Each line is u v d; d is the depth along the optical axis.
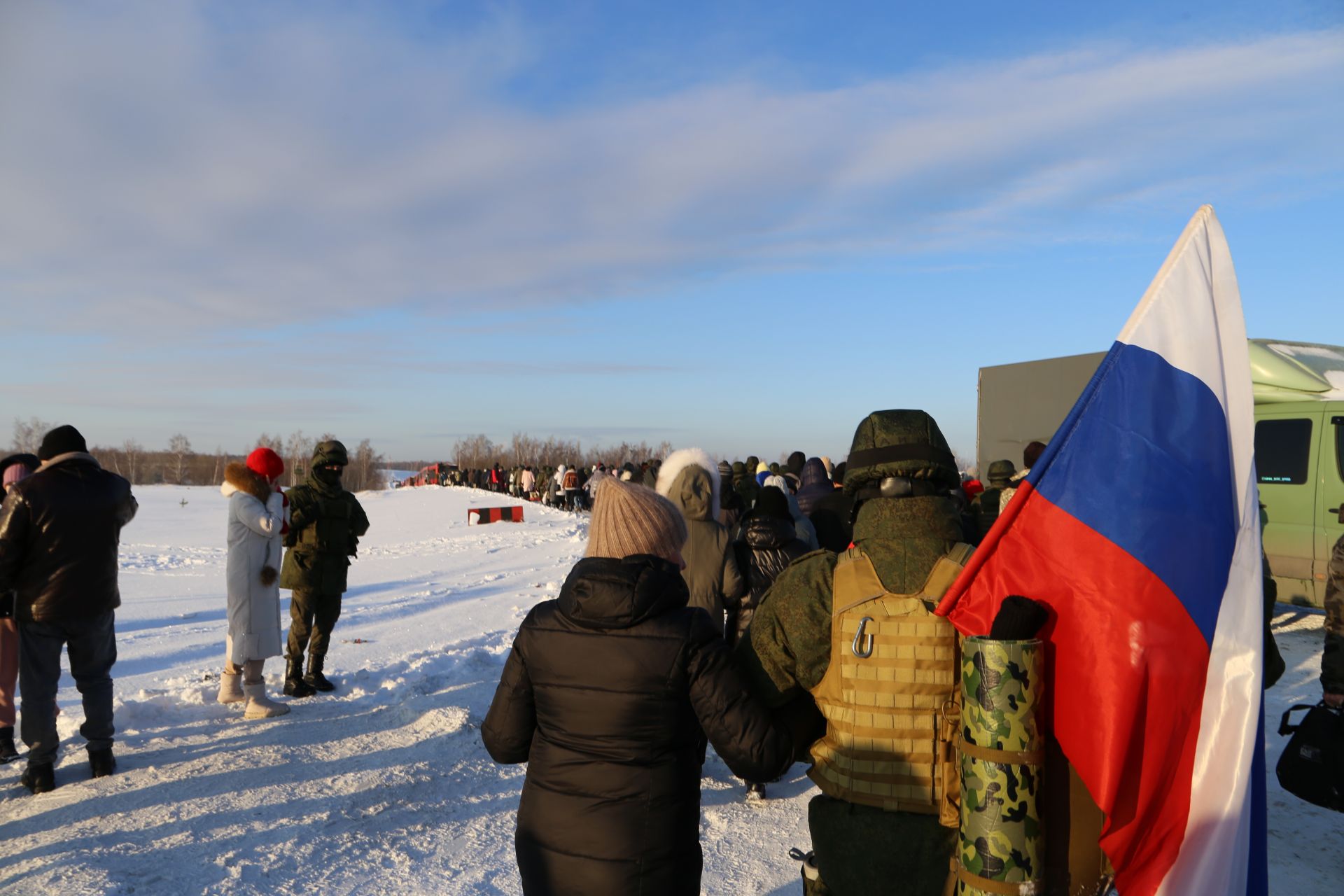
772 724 2.19
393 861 3.95
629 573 2.27
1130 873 1.97
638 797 2.21
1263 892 2.06
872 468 2.21
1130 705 1.92
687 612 2.31
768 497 4.87
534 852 2.25
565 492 36.09
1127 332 2.25
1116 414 2.17
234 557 5.98
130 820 4.18
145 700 6.25
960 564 2.09
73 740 5.40
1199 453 2.14
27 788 4.56
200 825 4.15
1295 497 8.77
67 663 8.21
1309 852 4.20
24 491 4.45
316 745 5.44
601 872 2.17
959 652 2.04
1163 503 2.07
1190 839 1.95
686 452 4.81
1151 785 1.94
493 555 19.09
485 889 3.71
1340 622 3.55
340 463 6.74
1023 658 1.84
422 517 34.25
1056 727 1.97
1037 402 12.47
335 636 9.34
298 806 4.45
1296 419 8.87
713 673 2.20
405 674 7.37
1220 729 1.98
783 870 3.95
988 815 1.83
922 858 1.99
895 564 2.11
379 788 4.76
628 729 2.22
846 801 2.08
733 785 5.02
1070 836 1.94
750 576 4.72
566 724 2.27
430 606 11.63
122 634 9.59
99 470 4.76
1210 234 2.31
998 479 7.86
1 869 3.65
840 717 2.10
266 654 6.08
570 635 2.30
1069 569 2.04
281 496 6.26
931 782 2.00
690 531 4.71
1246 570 2.10
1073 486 2.11
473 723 5.89
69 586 4.54
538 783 2.29
